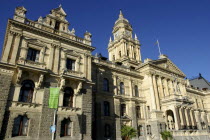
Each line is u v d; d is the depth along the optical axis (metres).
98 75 39.69
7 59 24.77
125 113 40.97
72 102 29.00
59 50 30.28
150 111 43.91
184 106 44.47
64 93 28.69
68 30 33.16
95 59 40.81
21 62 25.22
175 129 41.81
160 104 45.84
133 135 33.50
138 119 42.66
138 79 48.25
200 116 63.00
